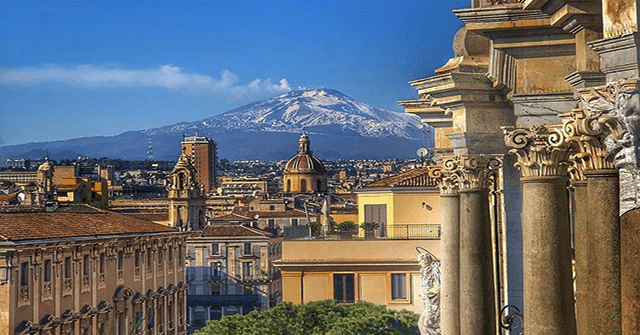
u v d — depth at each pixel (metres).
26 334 88.38
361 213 92.38
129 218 127.50
